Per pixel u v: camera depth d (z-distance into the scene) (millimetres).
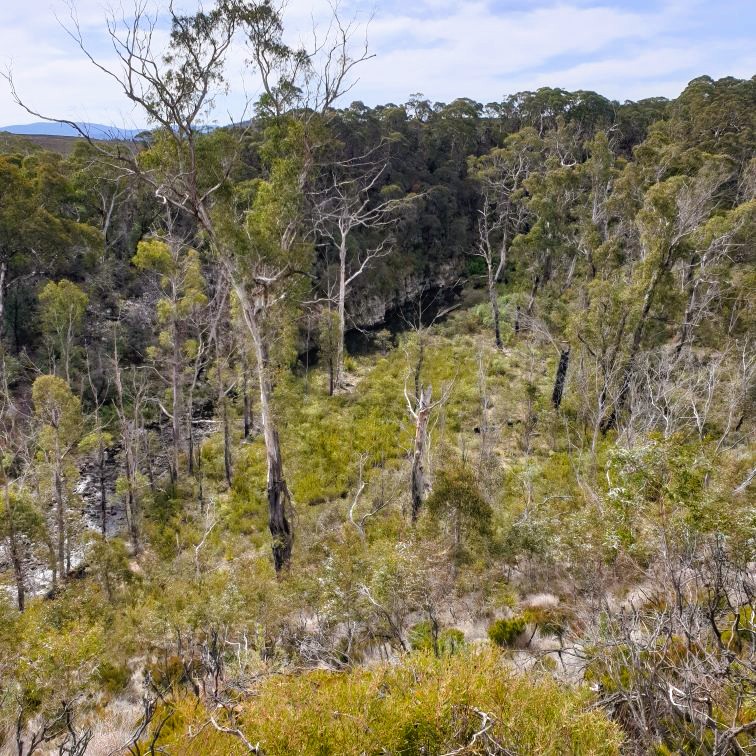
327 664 8070
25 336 30250
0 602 11344
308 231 25297
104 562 14828
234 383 25656
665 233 21672
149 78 12516
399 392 29625
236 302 22641
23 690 6621
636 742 4312
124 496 21906
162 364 29344
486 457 18891
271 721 4203
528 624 8828
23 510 16094
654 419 18453
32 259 29953
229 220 14719
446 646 7664
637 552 6391
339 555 10602
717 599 5176
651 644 4984
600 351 23188
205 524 19391
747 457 12828
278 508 15758
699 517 5352
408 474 19734
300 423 25422
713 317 27391
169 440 27672
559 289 36250
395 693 4523
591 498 10883
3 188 27016
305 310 28906
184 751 4469
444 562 10727
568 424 24500
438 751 3955
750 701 4164
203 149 14234
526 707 4227
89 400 28328
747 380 19688
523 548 11852
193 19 12758
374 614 9125
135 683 9234
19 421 23953
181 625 9969
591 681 5453
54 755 6195
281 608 10359
